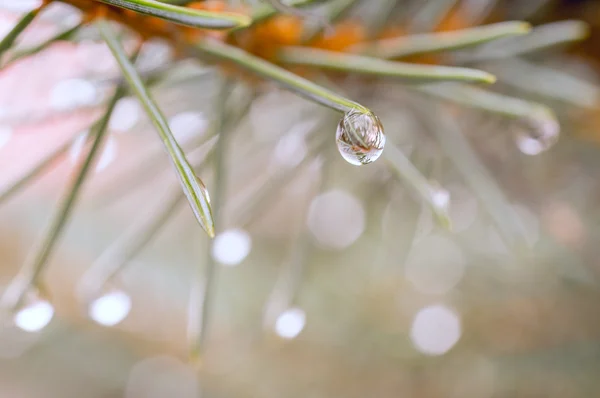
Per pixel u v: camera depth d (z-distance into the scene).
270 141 0.14
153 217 0.11
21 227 0.26
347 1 0.10
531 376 0.18
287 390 0.22
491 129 0.14
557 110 0.13
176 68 0.10
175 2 0.09
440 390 0.20
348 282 0.22
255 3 0.10
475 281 0.19
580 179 0.16
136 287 0.26
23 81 0.11
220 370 0.25
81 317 0.25
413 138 0.13
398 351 0.21
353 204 0.15
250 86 0.11
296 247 0.11
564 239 0.17
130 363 0.26
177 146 0.08
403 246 0.17
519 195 0.16
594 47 0.13
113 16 0.09
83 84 0.10
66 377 0.26
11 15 0.10
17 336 0.24
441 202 0.10
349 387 0.21
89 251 0.26
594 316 0.18
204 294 0.10
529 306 0.19
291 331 0.11
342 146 0.09
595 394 0.17
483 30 0.10
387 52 0.10
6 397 0.25
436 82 0.10
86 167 0.09
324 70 0.10
